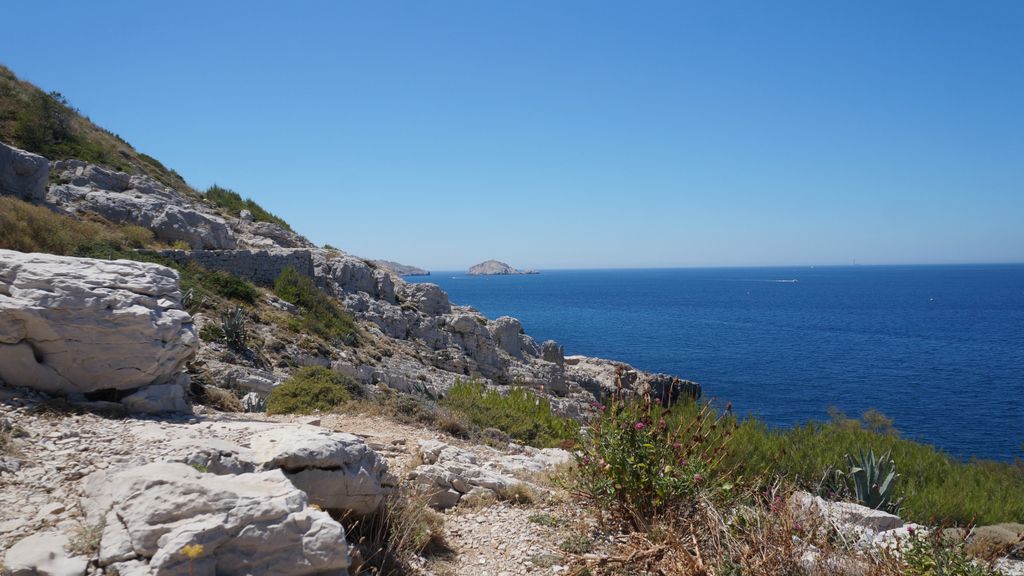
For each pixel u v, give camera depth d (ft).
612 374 159.74
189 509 16.31
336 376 53.88
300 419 42.11
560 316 486.38
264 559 16.16
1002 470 62.18
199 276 98.78
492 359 142.72
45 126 132.05
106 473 19.69
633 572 21.91
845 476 39.45
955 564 20.75
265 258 118.32
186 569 14.73
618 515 27.12
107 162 137.08
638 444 27.30
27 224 80.02
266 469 21.65
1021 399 175.94
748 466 37.86
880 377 213.25
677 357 262.26
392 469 32.09
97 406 28.53
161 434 25.25
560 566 23.16
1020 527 31.68
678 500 26.04
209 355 72.18
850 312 523.70
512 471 36.42
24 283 29.07
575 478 30.63
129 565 14.89
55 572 14.78
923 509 37.52
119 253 89.04
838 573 20.27
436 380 111.75
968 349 289.94
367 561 21.12
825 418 150.82
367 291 144.87
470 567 23.25
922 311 531.09
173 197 129.29
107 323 29.66
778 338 335.06
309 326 102.53
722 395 179.83
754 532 22.20
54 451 22.66
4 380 27.99
